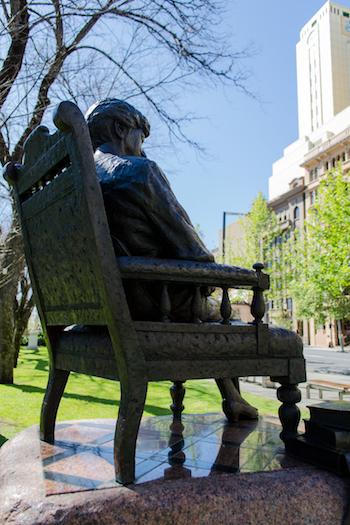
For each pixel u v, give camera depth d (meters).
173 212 1.68
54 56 5.03
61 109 1.46
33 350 17.72
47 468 1.61
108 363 1.59
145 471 1.60
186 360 1.58
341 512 1.48
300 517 1.43
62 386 2.07
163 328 1.55
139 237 1.69
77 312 1.68
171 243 1.67
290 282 25.62
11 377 7.46
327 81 55.62
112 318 1.43
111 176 1.73
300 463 1.70
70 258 1.62
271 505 1.41
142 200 1.65
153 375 1.50
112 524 1.26
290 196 38.94
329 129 41.69
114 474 1.53
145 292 1.67
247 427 2.51
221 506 1.36
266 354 1.79
